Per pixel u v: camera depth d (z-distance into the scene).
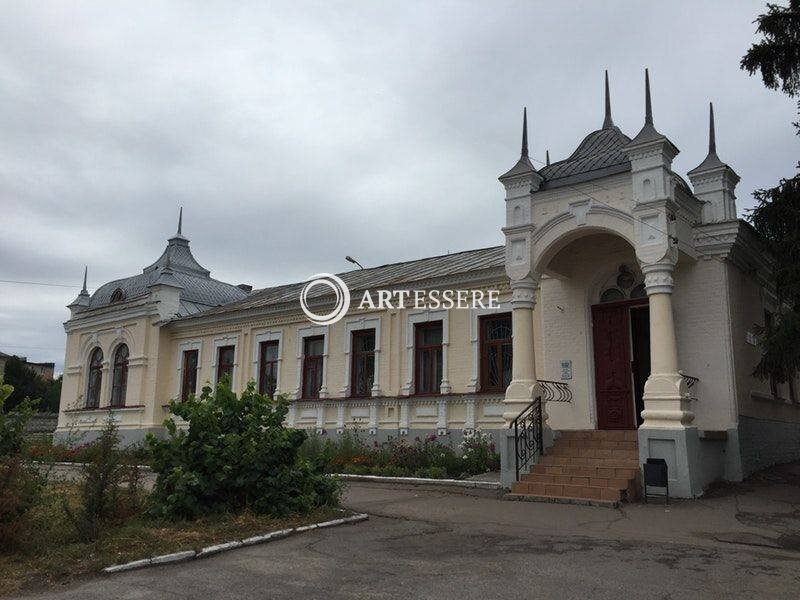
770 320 16.30
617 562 7.46
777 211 12.86
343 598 6.12
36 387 58.47
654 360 12.73
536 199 14.73
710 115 15.40
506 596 6.18
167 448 9.86
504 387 18.00
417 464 16.78
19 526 7.63
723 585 6.51
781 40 13.57
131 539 8.09
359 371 21.47
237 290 33.69
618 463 12.88
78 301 32.41
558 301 16.39
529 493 12.69
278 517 9.76
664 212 12.89
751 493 12.29
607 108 15.80
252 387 10.76
